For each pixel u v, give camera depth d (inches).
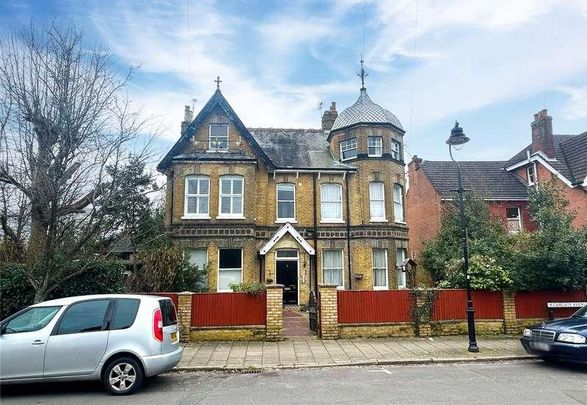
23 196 416.2
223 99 859.4
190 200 816.3
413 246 1185.4
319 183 893.8
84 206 433.4
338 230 876.6
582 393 295.6
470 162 1171.3
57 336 302.7
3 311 475.5
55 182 387.5
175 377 355.9
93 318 312.3
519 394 293.4
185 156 815.7
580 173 887.7
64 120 399.5
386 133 917.2
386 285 860.0
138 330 311.0
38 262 441.1
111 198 427.2
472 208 822.5
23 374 294.7
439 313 537.0
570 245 554.3
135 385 303.1
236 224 805.9
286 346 470.9
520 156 1122.0
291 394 297.9
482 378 343.0
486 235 733.9
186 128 891.4
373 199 895.1
